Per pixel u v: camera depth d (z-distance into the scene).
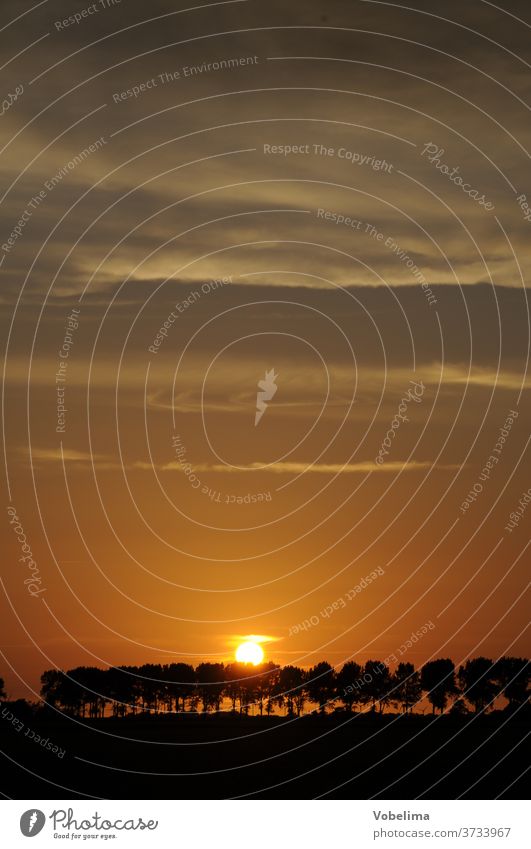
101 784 35.31
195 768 36.91
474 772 38.22
